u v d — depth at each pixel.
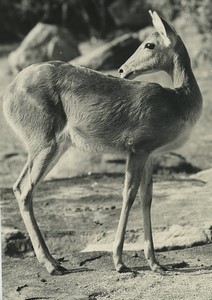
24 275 11.56
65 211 14.40
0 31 41.41
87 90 11.46
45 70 11.67
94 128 11.42
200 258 12.12
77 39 40.06
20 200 11.59
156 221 13.53
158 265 11.52
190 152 20.20
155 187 15.80
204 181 16.39
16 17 41.50
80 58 30.75
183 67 11.73
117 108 11.34
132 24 38.16
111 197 15.38
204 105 24.91
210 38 31.23
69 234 13.15
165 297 10.42
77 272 11.57
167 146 11.53
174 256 12.23
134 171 11.31
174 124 11.38
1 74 32.16
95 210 14.46
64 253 12.86
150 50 11.79
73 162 17.84
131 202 11.30
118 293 10.65
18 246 12.56
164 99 11.35
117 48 30.19
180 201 14.59
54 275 11.49
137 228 13.22
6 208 14.57
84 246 12.99
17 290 10.93
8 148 21.70
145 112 11.25
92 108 11.39
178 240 12.72
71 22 40.94
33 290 10.91
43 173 11.56
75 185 16.45
